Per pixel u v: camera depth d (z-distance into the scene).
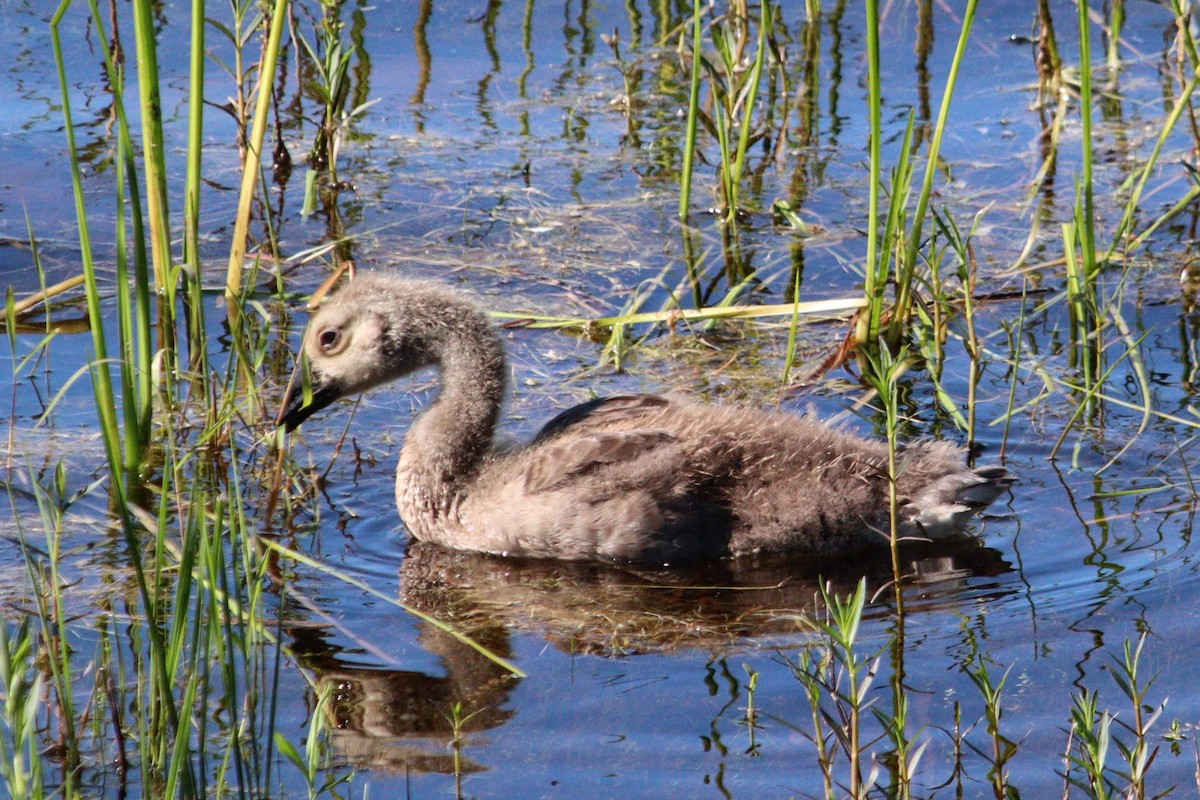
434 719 8.70
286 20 21.14
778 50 19.20
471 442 11.54
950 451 11.39
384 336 11.91
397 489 11.54
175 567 10.27
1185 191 17.34
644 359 14.23
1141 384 13.02
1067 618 9.71
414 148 18.72
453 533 11.30
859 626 9.77
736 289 14.64
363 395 13.56
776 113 19.72
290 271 15.73
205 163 18.11
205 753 8.33
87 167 17.56
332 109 17.41
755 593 10.46
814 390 13.51
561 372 13.96
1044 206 17.00
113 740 8.41
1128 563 10.44
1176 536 10.77
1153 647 9.27
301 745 8.44
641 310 15.14
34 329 14.16
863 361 14.02
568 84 20.58
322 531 11.31
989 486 10.98
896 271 14.62
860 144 18.86
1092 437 12.41
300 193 17.53
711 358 14.26
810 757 8.23
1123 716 8.55
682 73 20.69
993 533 11.06
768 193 17.72
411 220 16.98
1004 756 8.20
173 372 13.06
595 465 11.14
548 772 8.12
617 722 8.62
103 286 15.02
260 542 11.01
